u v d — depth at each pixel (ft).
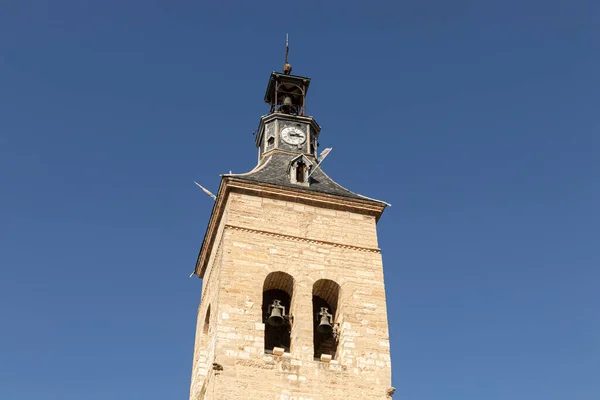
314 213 142.31
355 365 125.49
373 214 145.69
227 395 117.91
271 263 133.28
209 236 149.07
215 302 131.54
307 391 121.08
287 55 184.03
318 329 131.23
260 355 122.93
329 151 160.45
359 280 135.33
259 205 140.46
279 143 163.63
